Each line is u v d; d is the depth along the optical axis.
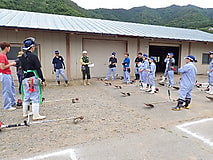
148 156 2.60
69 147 2.86
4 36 8.81
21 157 2.58
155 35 11.62
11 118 4.12
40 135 3.28
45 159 2.53
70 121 3.98
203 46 14.52
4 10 12.59
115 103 5.55
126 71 8.98
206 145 2.95
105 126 3.72
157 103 5.44
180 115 4.44
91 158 2.55
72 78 10.45
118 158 2.55
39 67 3.81
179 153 2.69
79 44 10.47
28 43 3.76
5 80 4.57
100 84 8.95
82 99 5.98
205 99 6.13
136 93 6.94
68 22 11.58
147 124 3.86
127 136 3.27
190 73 4.66
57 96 6.35
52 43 9.77
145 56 7.43
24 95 4.01
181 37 12.61
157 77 12.08
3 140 3.08
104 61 11.49
